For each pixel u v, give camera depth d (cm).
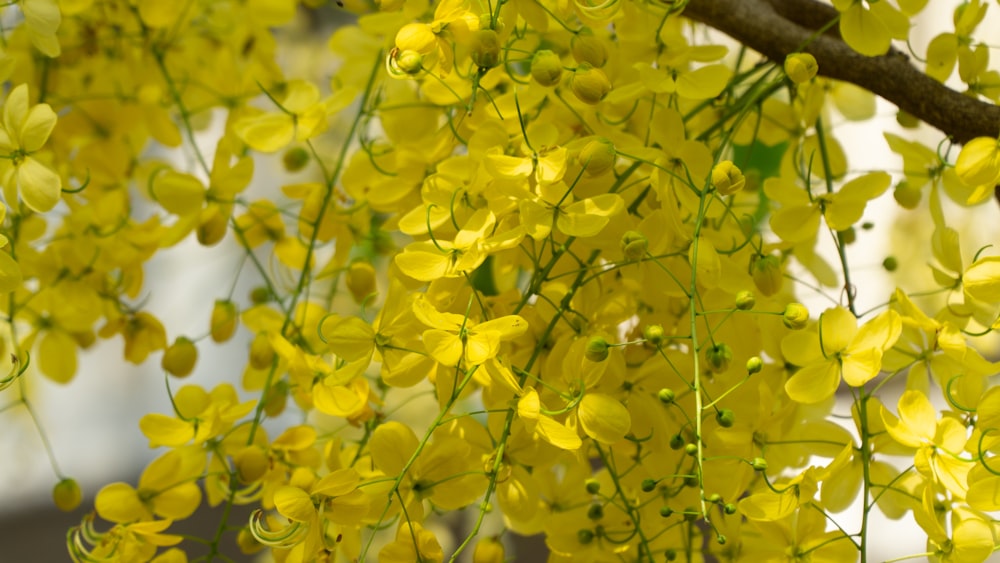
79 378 308
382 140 132
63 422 306
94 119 136
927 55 121
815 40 121
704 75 119
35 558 285
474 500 116
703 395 118
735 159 137
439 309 114
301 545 114
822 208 119
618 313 121
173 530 247
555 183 113
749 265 120
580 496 122
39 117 115
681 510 119
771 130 131
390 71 113
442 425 117
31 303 133
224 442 123
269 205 131
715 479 118
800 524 114
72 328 134
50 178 115
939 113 119
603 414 112
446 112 125
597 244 115
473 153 116
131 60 139
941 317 120
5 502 293
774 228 119
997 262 112
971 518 112
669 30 123
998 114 118
